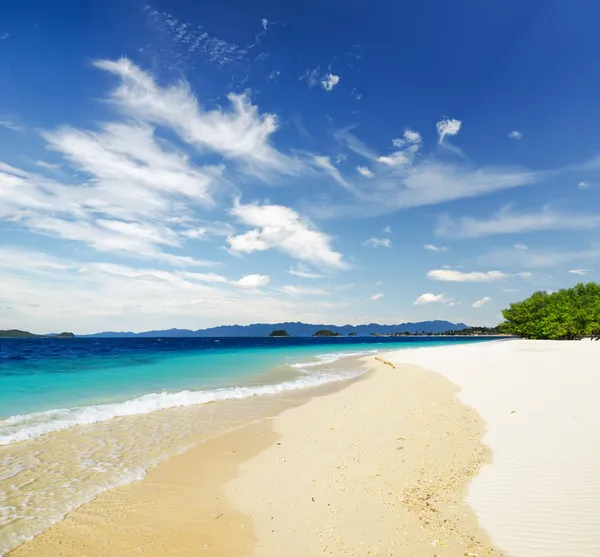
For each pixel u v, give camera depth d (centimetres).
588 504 594
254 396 1822
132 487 806
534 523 557
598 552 480
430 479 757
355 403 1598
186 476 872
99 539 611
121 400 1596
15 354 3894
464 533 552
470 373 2123
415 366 2852
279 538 608
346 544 566
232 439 1150
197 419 1368
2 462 905
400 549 533
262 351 5731
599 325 6162
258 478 857
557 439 885
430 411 1290
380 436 1074
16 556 559
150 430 1212
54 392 1736
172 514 695
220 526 654
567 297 7281
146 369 2716
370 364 3469
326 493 746
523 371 2064
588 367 2150
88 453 990
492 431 997
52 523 654
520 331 7519
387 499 688
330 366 3325
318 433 1177
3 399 1560
